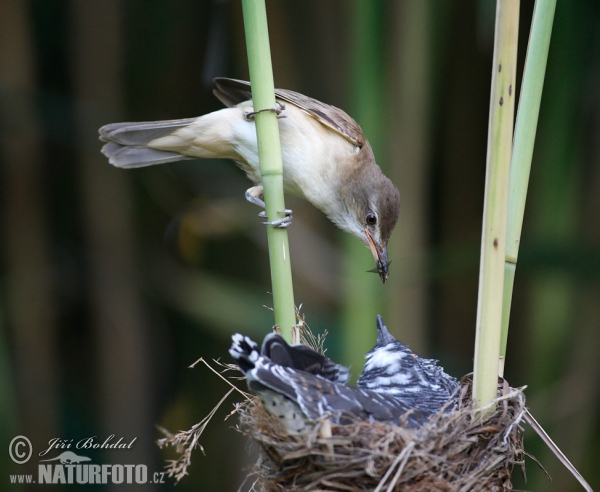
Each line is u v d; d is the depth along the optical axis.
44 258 12.52
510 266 5.94
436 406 6.69
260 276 12.64
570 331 11.41
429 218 11.35
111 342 12.43
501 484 5.88
